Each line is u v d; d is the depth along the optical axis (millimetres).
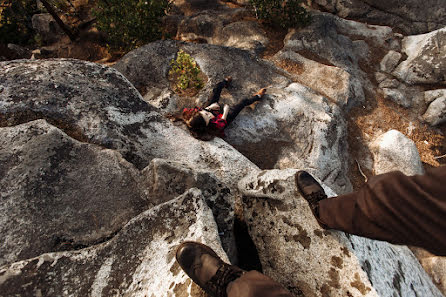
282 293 1312
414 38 6715
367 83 6055
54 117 2926
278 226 2500
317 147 4379
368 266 2064
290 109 4625
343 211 1421
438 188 800
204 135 3596
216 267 1558
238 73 5047
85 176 2506
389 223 932
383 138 5012
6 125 2783
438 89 5824
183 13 8258
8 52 8500
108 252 2070
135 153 3055
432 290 2686
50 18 8750
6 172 2334
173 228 2078
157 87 4578
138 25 6301
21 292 1803
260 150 4230
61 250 2139
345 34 6996
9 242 2078
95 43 8328
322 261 2162
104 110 3158
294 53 6008
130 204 2463
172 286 1712
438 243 829
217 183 2705
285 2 6773
